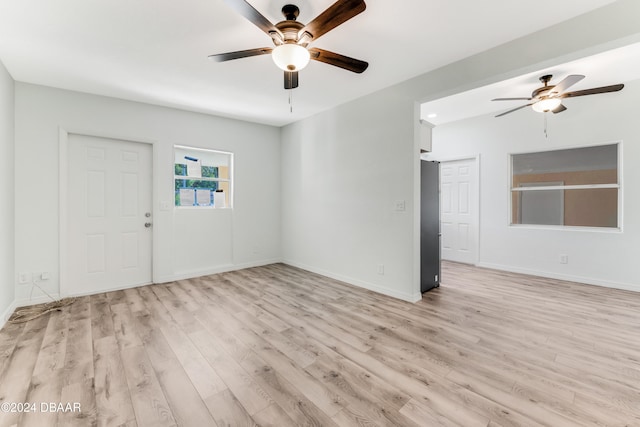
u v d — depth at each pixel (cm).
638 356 210
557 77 329
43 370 192
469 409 157
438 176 381
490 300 328
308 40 201
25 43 240
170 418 151
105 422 148
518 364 200
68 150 337
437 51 259
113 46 246
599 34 203
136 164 383
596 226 393
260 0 192
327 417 152
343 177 402
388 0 191
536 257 435
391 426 146
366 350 219
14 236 302
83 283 347
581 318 277
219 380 183
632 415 152
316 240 452
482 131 484
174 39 237
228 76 306
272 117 461
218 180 465
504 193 464
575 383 179
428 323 267
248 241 488
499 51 250
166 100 375
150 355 211
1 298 263
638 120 351
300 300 328
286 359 207
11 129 293
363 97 369
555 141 411
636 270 357
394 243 339
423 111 462
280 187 529
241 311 295
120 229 371
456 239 533
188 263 426
